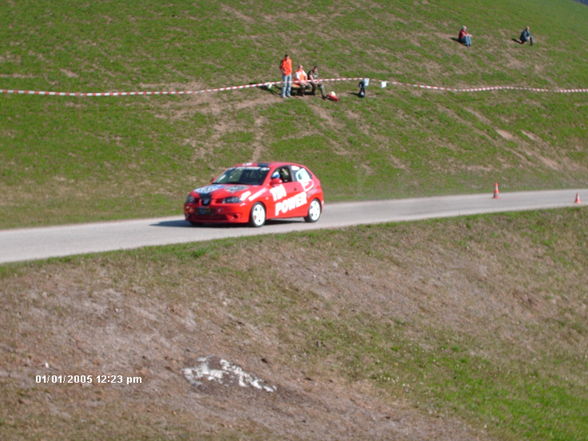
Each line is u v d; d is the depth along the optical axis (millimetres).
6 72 58375
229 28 77188
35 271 18062
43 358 14672
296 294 22359
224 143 55000
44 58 62250
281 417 15156
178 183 47281
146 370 15516
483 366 22656
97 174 46344
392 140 63000
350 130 62375
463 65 84938
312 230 28703
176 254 21875
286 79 64688
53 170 45438
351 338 21094
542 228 38969
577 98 86438
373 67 77000
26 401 13117
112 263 19875
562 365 25812
